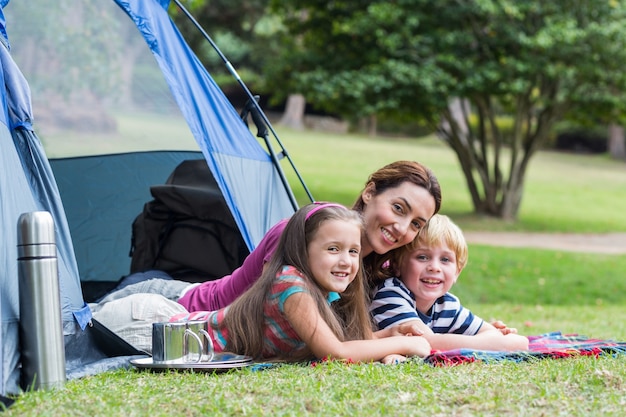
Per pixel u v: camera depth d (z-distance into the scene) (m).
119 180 6.34
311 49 17.69
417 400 3.15
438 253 4.43
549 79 16.80
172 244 5.59
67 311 3.98
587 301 11.73
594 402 3.14
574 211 21.11
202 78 5.28
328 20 16.78
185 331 3.79
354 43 16.48
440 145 31.84
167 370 3.71
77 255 6.18
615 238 17.83
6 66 4.03
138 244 5.73
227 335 4.02
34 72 6.27
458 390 3.29
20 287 3.50
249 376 3.53
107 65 6.24
